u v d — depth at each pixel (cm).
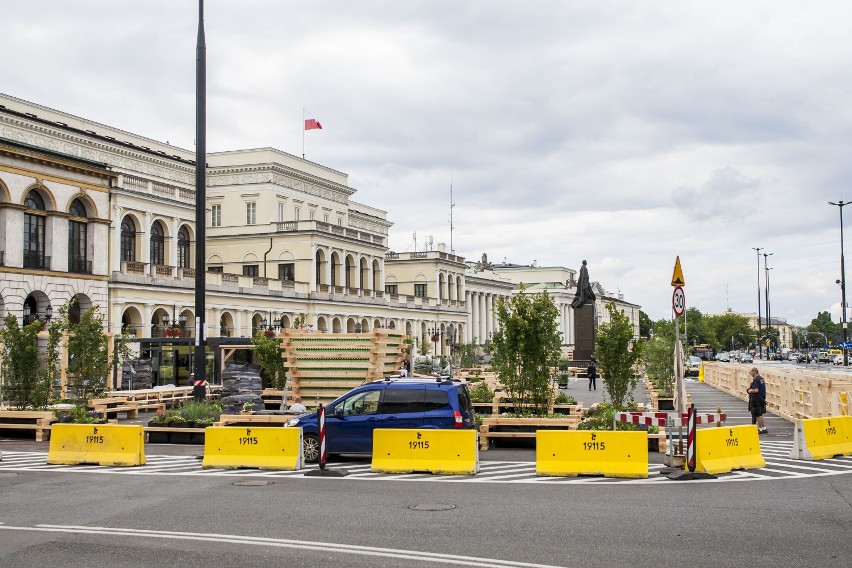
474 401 3297
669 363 4925
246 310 7788
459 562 1136
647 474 1934
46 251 5384
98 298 5762
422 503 1595
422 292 12300
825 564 1130
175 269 6988
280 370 3803
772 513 1480
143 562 1145
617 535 1304
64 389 3538
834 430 2298
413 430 2044
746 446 2067
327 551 1199
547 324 2733
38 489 1791
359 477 1962
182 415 2831
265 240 8938
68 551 1210
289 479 1934
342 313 9262
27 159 5206
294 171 9444
